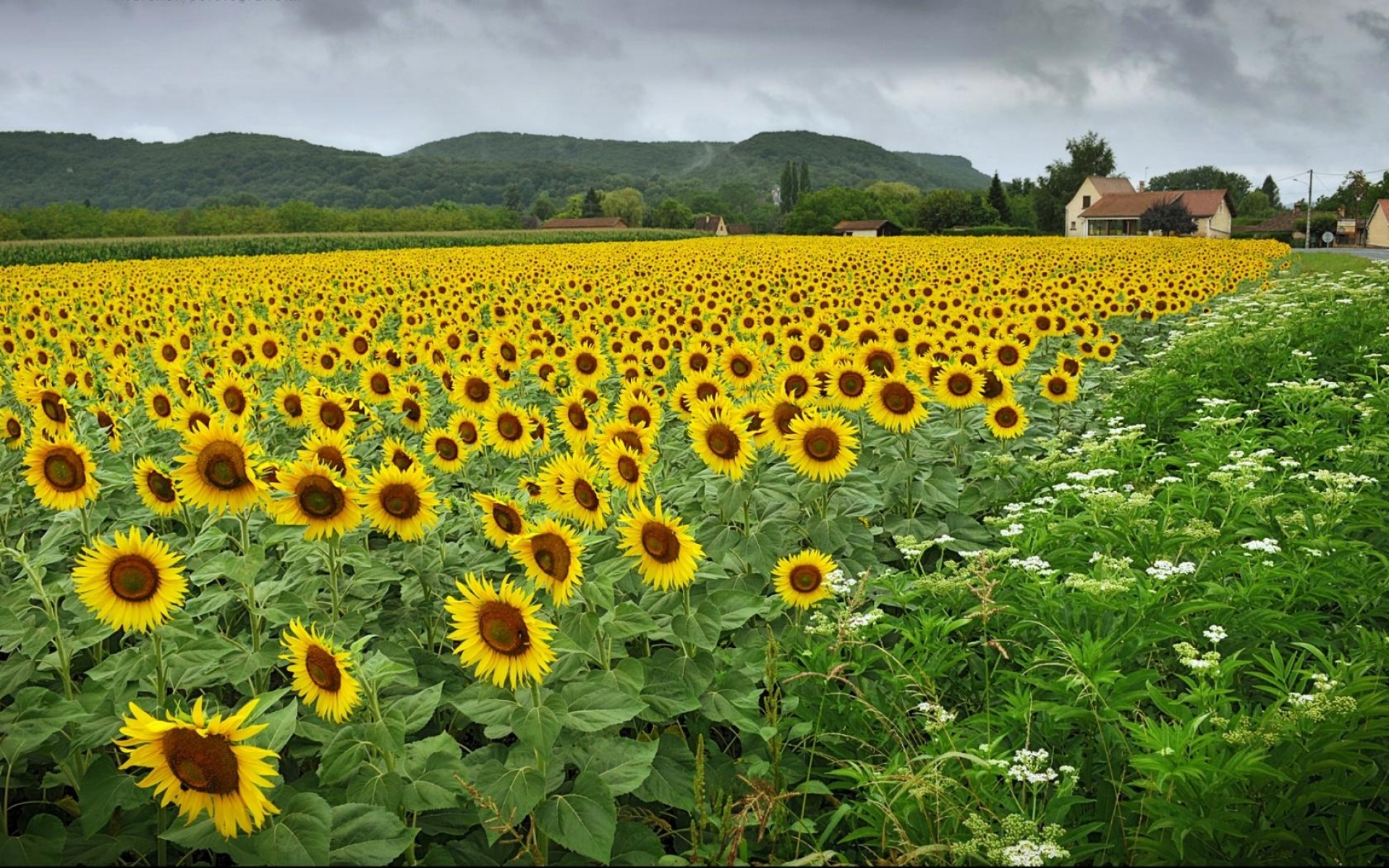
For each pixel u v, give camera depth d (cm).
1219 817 351
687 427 862
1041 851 342
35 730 394
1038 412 1054
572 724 383
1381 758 414
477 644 389
